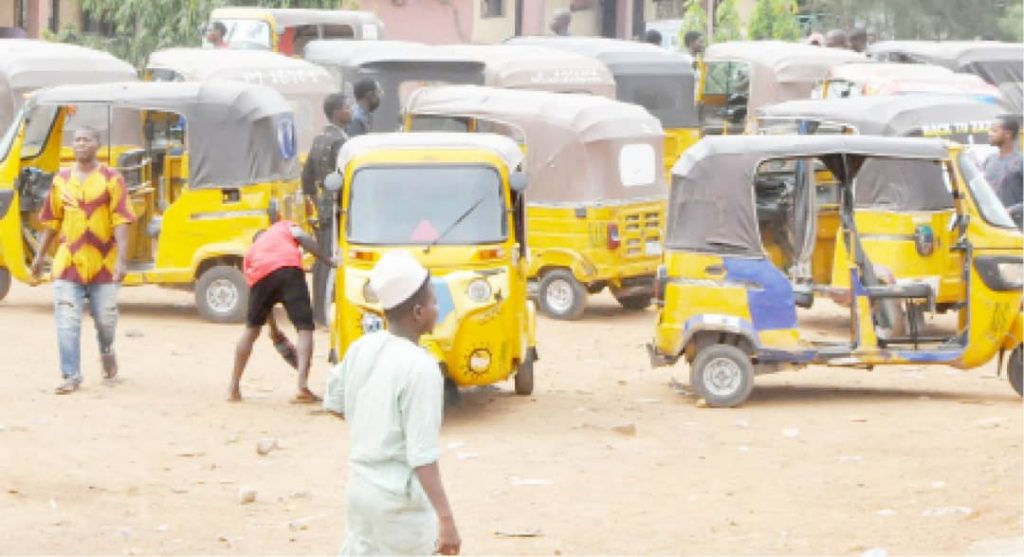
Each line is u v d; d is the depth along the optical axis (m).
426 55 33.00
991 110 26.75
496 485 16.03
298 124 31.45
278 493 15.75
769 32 53.41
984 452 17.34
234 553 13.65
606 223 26.78
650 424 19.14
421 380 9.26
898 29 61.06
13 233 26.05
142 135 27.62
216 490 15.83
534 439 18.14
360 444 9.38
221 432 18.25
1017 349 20.72
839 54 38.59
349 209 19.17
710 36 63.62
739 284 20.17
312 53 34.56
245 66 31.39
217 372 21.80
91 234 20.00
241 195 25.62
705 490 15.88
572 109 26.89
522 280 19.78
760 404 20.56
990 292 20.41
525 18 63.62
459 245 18.97
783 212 23.06
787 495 15.65
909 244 23.72
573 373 22.69
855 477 16.34
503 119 27.16
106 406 19.23
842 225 20.86
